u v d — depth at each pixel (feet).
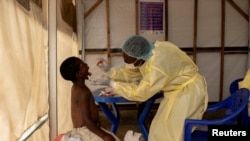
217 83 18.29
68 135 5.53
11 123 4.03
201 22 17.83
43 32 6.54
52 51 7.09
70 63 5.67
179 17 17.71
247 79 10.45
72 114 5.72
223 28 17.76
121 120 15.60
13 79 4.09
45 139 6.75
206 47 18.02
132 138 8.09
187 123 6.97
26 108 4.82
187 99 7.29
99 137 5.52
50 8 7.03
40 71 6.14
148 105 9.45
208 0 17.65
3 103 3.74
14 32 4.16
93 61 17.74
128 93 7.12
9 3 3.96
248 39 17.94
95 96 9.08
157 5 17.49
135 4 17.39
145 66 7.17
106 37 17.58
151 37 17.69
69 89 10.32
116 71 8.75
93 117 5.78
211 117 15.67
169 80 7.13
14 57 4.15
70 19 11.85
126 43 6.98
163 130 7.44
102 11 17.39
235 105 7.50
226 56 18.16
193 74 7.50
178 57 7.15
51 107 7.13
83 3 17.07
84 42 17.33
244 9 17.85
